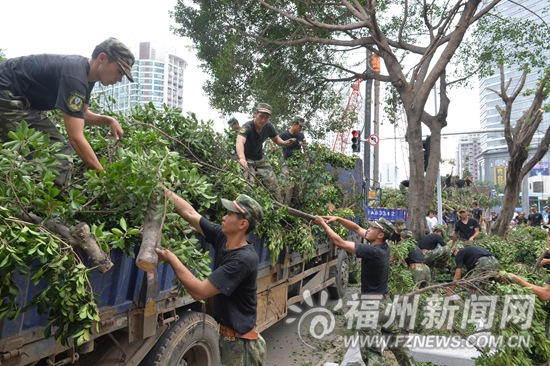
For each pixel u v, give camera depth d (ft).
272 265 16.07
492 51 41.11
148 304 10.13
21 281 7.32
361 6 40.09
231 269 8.71
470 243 29.40
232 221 9.18
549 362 13.99
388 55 37.01
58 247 6.97
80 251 8.14
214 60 40.98
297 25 40.96
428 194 36.40
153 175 8.54
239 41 40.63
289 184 20.93
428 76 35.29
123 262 9.43
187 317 11.63
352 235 30.25
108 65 9.32
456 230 33.91
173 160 9.62
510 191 40.93
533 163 41.04
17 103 9.13
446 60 34.91
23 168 7.51
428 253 26.61
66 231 7.34
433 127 38.52
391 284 21.59
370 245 15.70
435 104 43.70
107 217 9.64
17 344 7.30
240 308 9.35
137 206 8.49
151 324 10.40
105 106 13.69
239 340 9.38
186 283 8.21
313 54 43.68
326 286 25.39
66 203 8.11
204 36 40.63
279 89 42.57
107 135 12.07
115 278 9.29
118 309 9.43
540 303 14.55
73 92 8.90
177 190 11.35
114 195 8.62
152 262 7.63
